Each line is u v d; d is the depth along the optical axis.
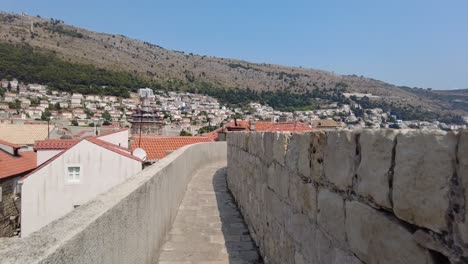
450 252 1.53
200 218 7.48
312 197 3.23
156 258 4.81
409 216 1.78
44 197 21.41
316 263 3.12
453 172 1.50
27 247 1.69
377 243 2.11
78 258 1.94
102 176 21.95
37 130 44.84
